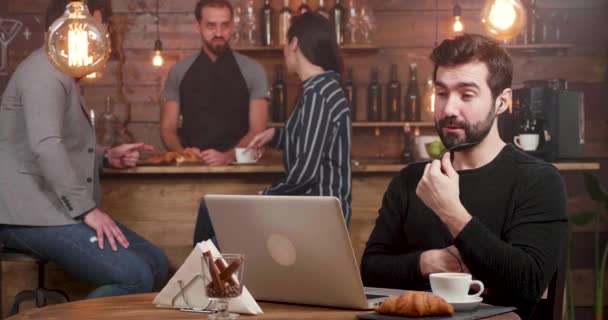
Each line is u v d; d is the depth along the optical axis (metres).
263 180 4.07
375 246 2.31
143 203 4.07
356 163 4.09
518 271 1.96
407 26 6.03
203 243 1.89
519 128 4.39
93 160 3.66
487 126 2.14
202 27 5.56
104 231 3.47
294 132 3.64
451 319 1.65
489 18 4.81
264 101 5.61
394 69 5.76
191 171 3.99
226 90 5.61
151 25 6.07
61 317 1.79
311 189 3.59
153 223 4.07
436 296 1.69
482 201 2.16
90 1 3.81
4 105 3.51
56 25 2.88
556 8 5.94
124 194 4.06
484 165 2.19
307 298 1.88
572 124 4.43
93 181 3.68
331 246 1.78
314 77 3.64
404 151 4.95
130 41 6.07
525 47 5.71
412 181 2.30
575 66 5.92
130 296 2.10
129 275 3.43
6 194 3.45
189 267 1.88
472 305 1.75
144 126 6.07
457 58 2.14
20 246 3.51
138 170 3.98
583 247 5.24
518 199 2.12
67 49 2.87
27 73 3.44
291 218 1.82
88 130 3.64
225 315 1.72
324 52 3.69
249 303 1.78
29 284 3.99
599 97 5.91
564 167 4.25
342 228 1.75
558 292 2.08
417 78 6.04
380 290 2.06
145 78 6.08
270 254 1.90
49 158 3.37
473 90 2.13
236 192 4.07
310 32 3.69
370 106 5.80
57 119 3.43
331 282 1.82
